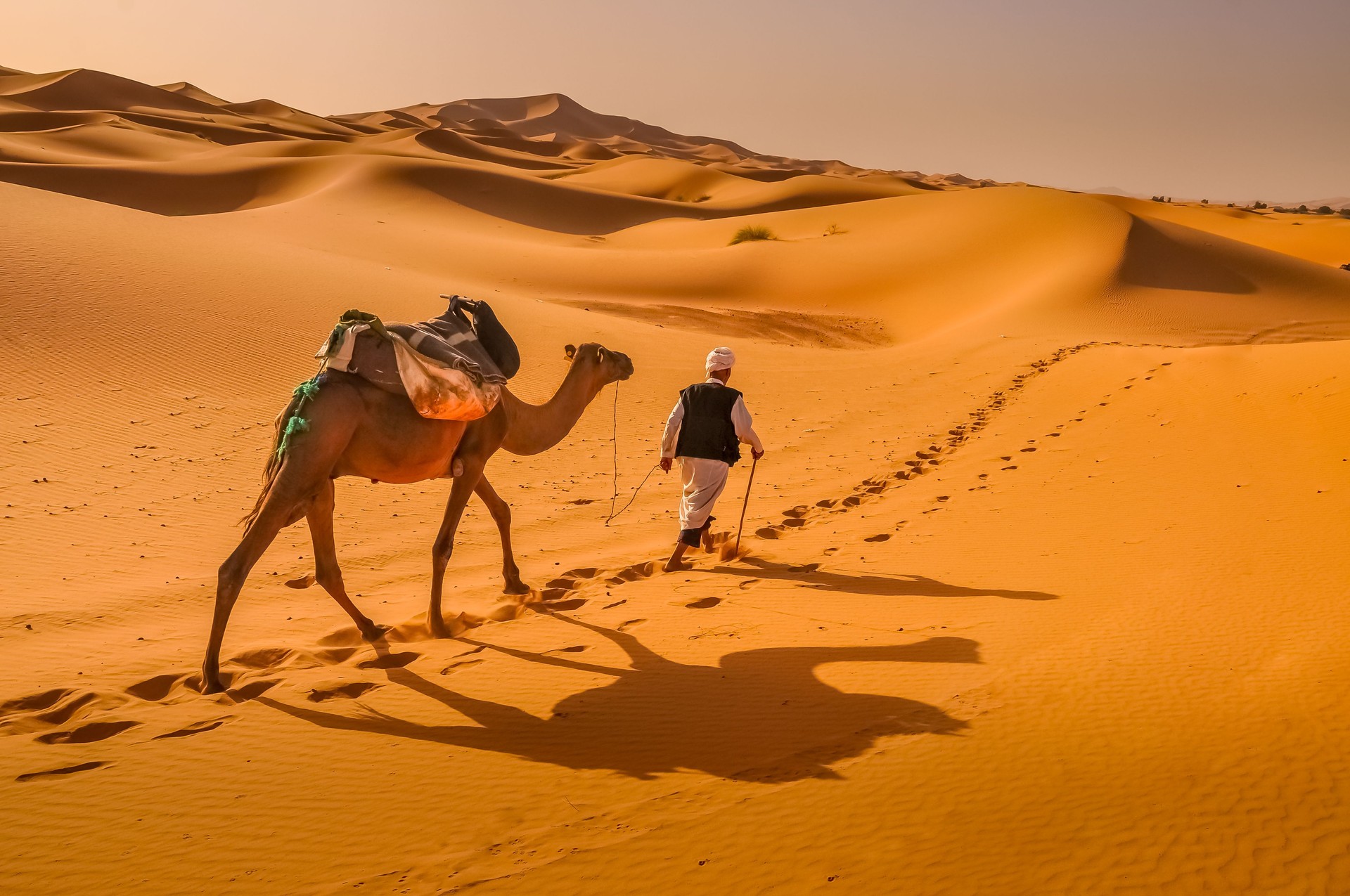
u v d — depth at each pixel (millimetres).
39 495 12000
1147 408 17453
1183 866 3717
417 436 7191
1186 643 6285
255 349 20188
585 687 6312
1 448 13703
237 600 8781
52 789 4957
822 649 6777
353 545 10773
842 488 13328
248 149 134000
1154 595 7445
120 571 9555
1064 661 6121
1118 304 49188
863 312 53281
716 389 9500
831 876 3803
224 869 4141
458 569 9859
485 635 7602
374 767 5180
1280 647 6051
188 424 15828
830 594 8203
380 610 8508
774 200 124938
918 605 7715
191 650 7383
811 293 55656
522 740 5488
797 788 4598
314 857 4219
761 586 8609
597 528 11609
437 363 7125
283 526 6758
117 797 4859
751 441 9656
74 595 8750
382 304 25125
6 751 5445
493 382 7633
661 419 19359
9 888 4020
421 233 62688
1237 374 19906
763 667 6477
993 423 18062
